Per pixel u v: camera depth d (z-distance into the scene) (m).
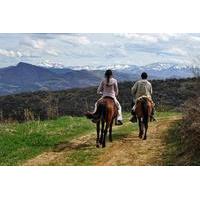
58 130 22.19
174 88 58.47
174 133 18.50
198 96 16.38
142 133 19.27
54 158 16.30
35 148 18.05
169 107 36.09
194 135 14.72
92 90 71.50
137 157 15.63
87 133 21.86
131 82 68.06
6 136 19.97
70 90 70.88
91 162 15.39
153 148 16.83
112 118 18.22
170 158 14.76
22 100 61.12
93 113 17.53
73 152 17.08
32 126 23.20
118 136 20.08
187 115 16.52
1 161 16.08
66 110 46.72
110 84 18.06
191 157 13.95
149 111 18.77
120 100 57.78
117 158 15.70
